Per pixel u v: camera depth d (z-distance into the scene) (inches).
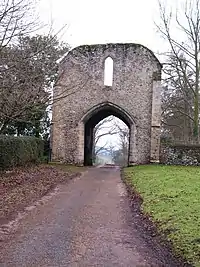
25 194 449.4
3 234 276.5
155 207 362.0
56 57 655.1
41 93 541.0
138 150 908.6
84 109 920.3
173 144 895.1
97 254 238.8
